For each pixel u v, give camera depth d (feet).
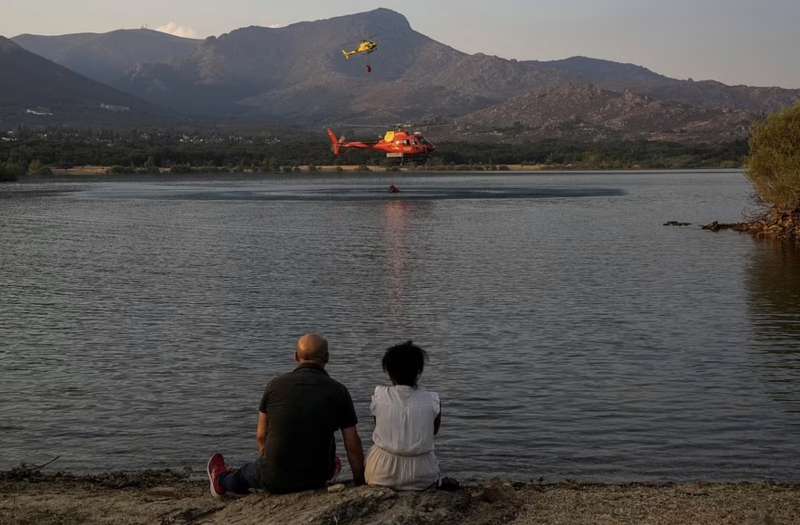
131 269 107.65
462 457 38.63
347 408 26.89
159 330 67.87
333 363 56.90
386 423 26.63
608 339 64.44
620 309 77.71
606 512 27.14
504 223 185.57
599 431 42.34
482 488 29.30
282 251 130.00
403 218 201.46
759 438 41.22
